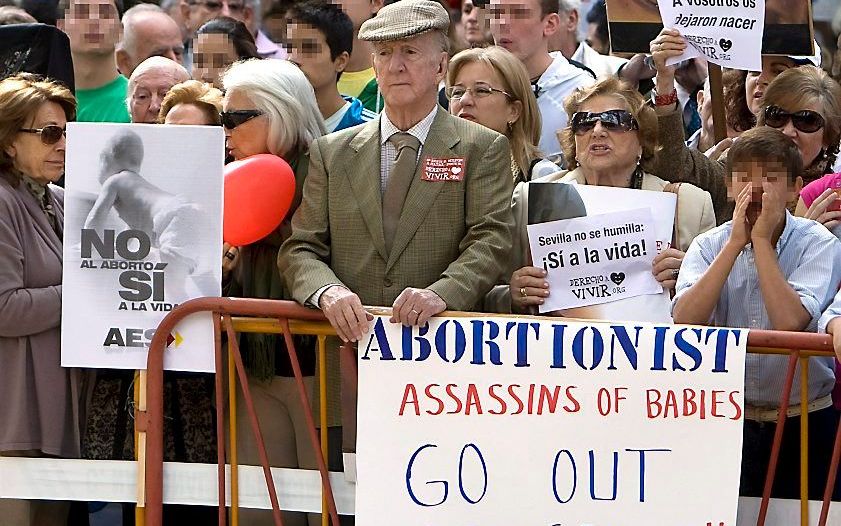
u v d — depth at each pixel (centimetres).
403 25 1275
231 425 1259
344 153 1314
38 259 1312
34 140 1323
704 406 1195
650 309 1323
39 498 1318
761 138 1220
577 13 1997
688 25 1559
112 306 1263
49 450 1301
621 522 1199
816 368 1249
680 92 2005
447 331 1205
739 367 1188
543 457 1202
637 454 1199
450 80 1528
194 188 1251
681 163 1510
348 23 1714
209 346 1252
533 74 1784
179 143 1249
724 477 1193
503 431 1205
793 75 1525
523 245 1388
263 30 2162
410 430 1208
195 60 1780
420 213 1281
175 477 1296
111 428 1370
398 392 1209
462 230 1291
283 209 1327
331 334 1237
